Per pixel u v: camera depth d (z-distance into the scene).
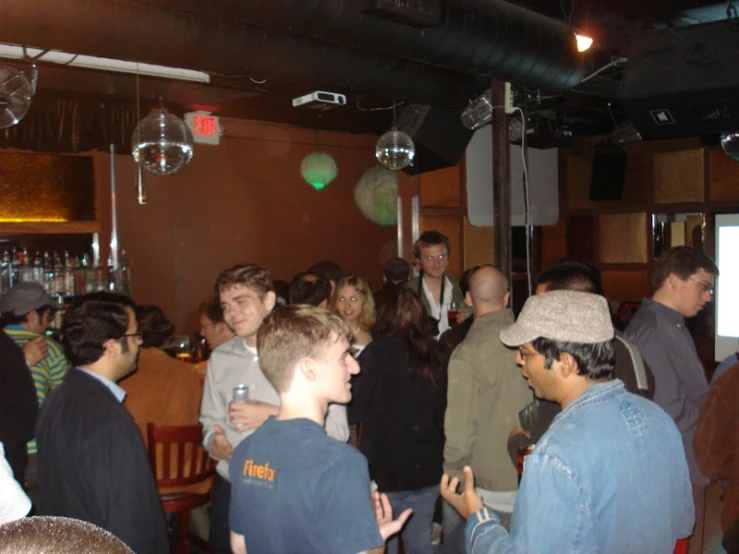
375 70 3.83
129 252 5.96
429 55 3.32
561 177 7.55
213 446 2.27
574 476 1.25
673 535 1.42
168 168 4.25
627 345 2.10
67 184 5.69
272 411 2.10
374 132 7.20
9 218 5.39
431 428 2.73
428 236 4.35
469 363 2.41
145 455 1.79
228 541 2.35
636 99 4.39
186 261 6.32
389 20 3.01
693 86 4.16
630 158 7.58
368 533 1.32
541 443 1.31
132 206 5.97
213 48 3.06
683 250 2.58
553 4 4.25
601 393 1.39
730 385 2.10
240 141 6.65
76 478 1.70
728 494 2.11
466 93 4.48
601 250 7.88
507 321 2.49
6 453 2.77
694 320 6.91
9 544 0.69
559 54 3.83
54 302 5.00
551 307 1.44
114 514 1.68
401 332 2.75
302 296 3.60
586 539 1.25
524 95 4.58
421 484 2.71
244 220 6.70
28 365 3.13
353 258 7.49
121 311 1.88
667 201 7.28
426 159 5.30
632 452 1.32
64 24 2.62
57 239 5.71
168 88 5.37
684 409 2.52
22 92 3.39
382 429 2.69
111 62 4.36
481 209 6.43
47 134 4.86
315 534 1.34
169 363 2.94
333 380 1.51
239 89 5.55
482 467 2.43
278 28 2.82
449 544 2.72
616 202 7.68
